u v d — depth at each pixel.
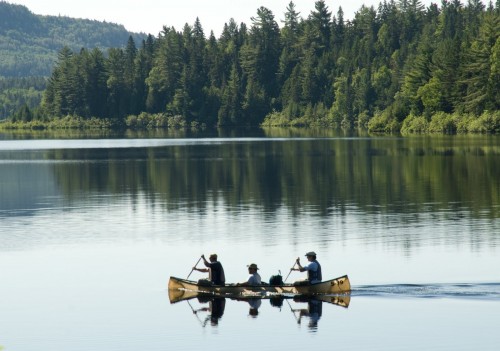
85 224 66.44
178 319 38.72
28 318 39.03
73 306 40.91
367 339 35.22
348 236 58.41
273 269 48.81
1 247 56.59
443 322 37.16
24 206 78.69
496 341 34.50
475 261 49.06
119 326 37.72
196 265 45.28
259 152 154.00
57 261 51.62
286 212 71.31
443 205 73.56
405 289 42.62
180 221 67.19
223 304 41.50
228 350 34.34
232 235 59.88
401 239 56.81
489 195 80.06
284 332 36.50
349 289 41.84
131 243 57.62
